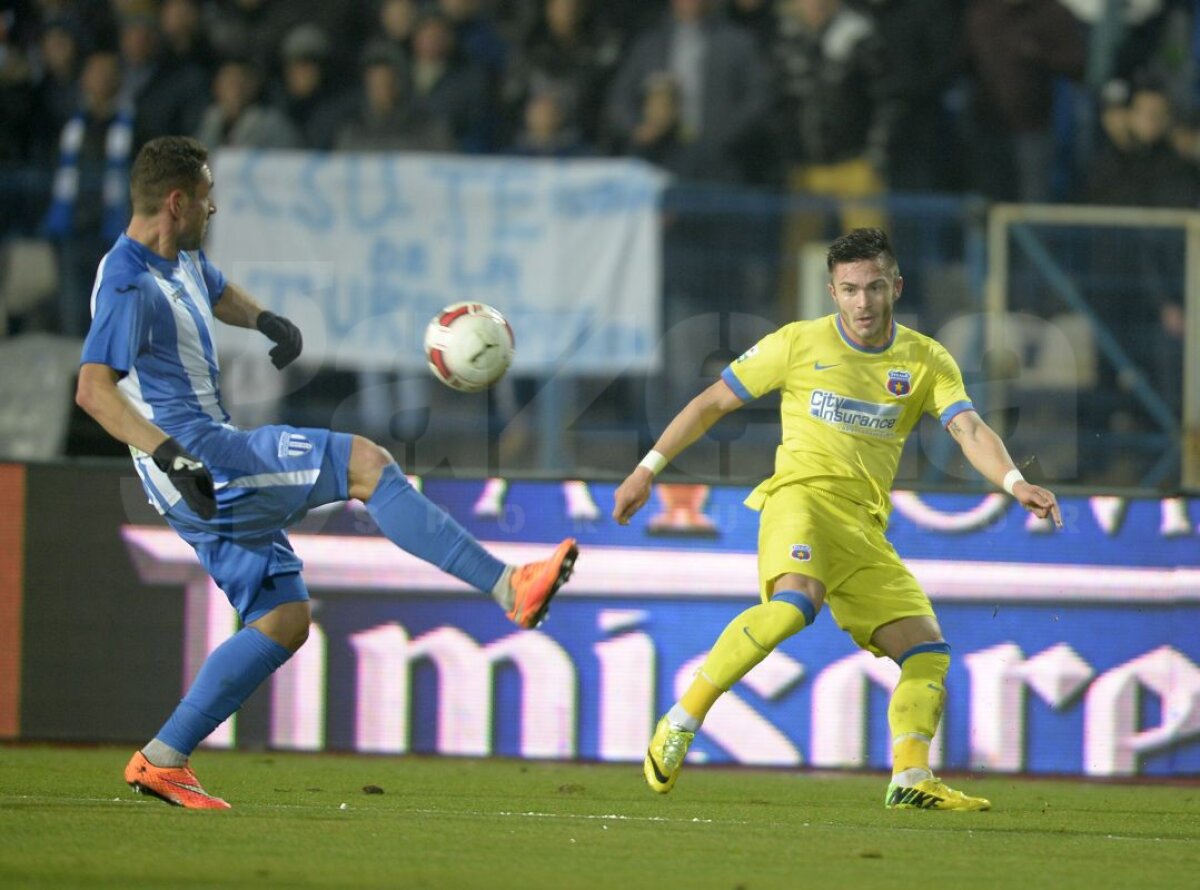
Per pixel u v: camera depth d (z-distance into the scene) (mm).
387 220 37500
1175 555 25578
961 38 43594
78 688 26047
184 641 26078
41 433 35219
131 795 18547
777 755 25625
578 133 42594
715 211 37312
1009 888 12781
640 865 13609
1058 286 37188
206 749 25938
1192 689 25469
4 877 12008
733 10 43812
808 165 42906
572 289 37438
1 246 37531
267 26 42969
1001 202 43250
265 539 16766
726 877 12984
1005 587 25484
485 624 25891
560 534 25781
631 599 25797
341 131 41906
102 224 37844
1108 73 43844
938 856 14695
